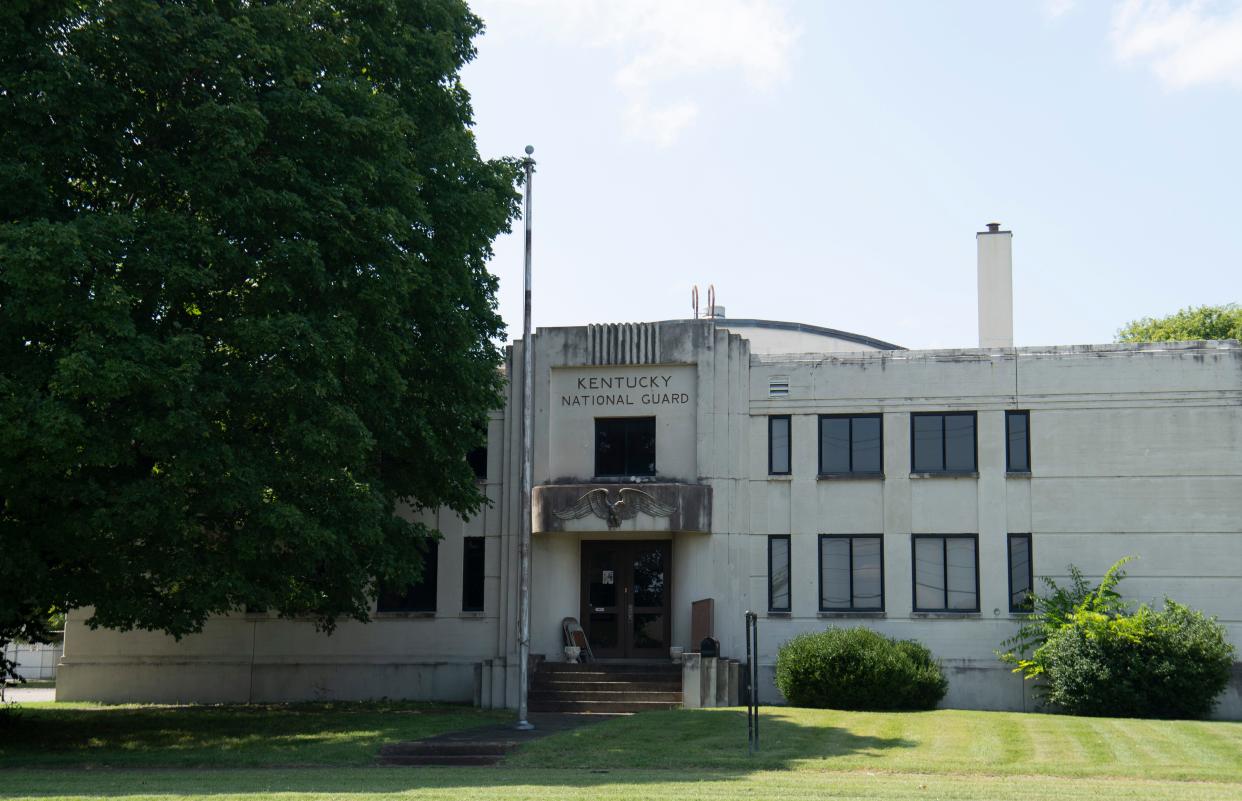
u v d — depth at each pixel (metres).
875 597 30.75
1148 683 26.80
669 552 32.03
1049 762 18.91
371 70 25.64
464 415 26.97
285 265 21.92
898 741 21.33
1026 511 30.23
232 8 22.45
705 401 31.45
